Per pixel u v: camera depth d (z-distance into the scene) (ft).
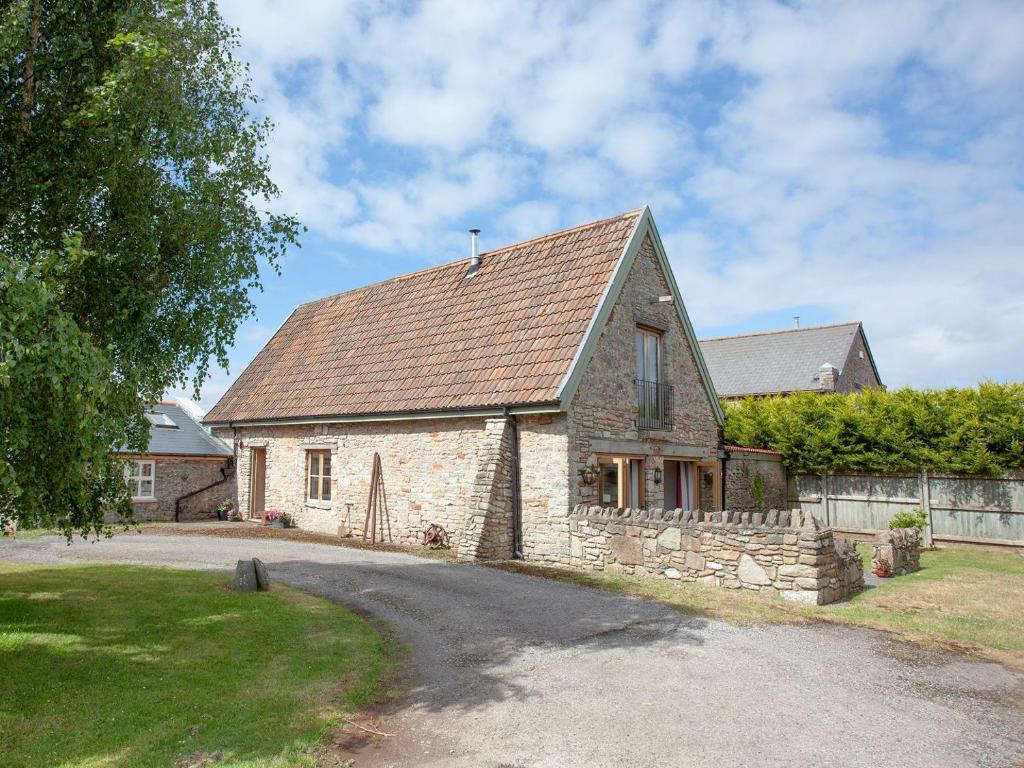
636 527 39.34
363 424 55.67
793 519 34.63
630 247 49.34
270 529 59.88
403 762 16.47
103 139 23.53
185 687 20.25
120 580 34.58
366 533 53.21
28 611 27.99
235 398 71.15
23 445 16.56
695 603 32.42
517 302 52.60
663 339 54.49
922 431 60.03
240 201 27.86
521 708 19.77
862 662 24.54
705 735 18.12
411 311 62.08
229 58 27.66
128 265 24.99
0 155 23.36
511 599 32.81
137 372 22.94
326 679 21.35
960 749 17.72
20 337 16.24
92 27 24.16
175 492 68.13
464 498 47.70
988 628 29.66
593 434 45.34
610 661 23.88
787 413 69.36
